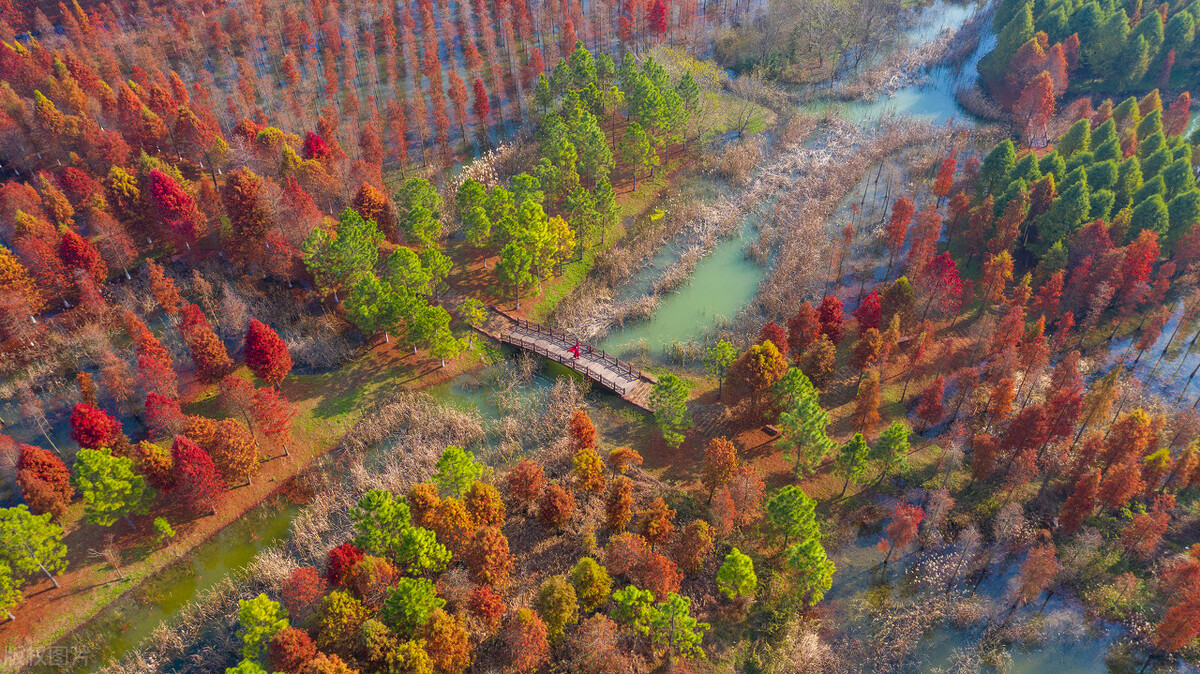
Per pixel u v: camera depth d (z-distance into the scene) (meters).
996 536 71.25
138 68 136.38
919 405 83.12
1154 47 146.62
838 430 82.56
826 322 87.69
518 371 91.44
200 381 83.69
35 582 66.56
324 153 112.81
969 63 170.62
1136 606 65.94
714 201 124.94
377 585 59.03
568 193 116.69
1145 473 71.94
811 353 83.44
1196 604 57.69
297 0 182.00
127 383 80.56
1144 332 94.50
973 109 149.75
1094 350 93.25
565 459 78.88
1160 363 91.88
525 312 101.12
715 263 112.50
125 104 119.44
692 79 137.88
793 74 163.12
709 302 104.62
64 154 117.31
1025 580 64.31
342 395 87.25
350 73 149.25
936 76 166.12
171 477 72.12
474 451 80.75
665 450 80.88
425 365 91.81
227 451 72.56
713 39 175.00
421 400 86.62
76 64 129.75
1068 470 75.44
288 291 99.75
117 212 104.31
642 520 67.56
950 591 67.81
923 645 63.91
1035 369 81.69
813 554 60.38
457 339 93.56
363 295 87.75
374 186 110.38
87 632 64.25
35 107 116.44
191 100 137.75
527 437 82.62
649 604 59.22
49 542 64.94
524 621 56.22
